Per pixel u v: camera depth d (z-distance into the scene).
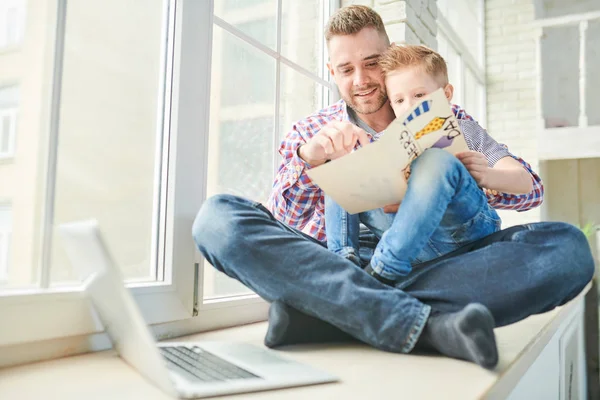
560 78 4.02
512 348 0.94
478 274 0.94
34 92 0.97
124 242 1.15
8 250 0.93
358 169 0.92
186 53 1.18
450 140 0.99
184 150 1.17
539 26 3.69
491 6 4.16
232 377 0.69
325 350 0.92
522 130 3.96
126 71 1.17
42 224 0.94
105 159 1.12
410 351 0.88
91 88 1.10
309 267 0.90
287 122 1.81
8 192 0.94
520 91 4.00
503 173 1.07
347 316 0.88
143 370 0.73
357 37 1.40
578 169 3.86
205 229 0.95
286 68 1.80
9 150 0.95
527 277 0.93
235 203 0.97
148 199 1.18
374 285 0.89
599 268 2.62
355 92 1.44
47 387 0.69
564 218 3.86
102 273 0.71
